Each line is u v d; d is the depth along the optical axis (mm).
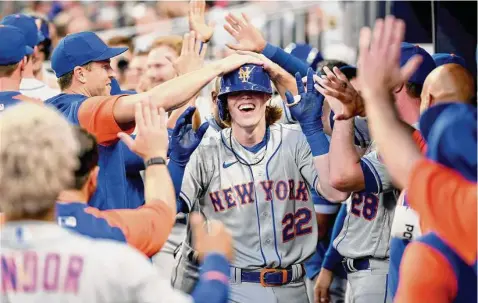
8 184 4352
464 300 4617
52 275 4383
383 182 6770
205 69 6828
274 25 13156
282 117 8461
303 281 7598
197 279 7402
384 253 7566
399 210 6328
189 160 7410
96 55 7504
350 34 11961
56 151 4375
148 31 15555
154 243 5270
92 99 6609
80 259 4391
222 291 4641
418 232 6074
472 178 4477
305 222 7520
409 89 7023
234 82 7234
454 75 5875
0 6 20609
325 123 8289
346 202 8633
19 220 4461
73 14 18719
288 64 8062
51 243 4426
